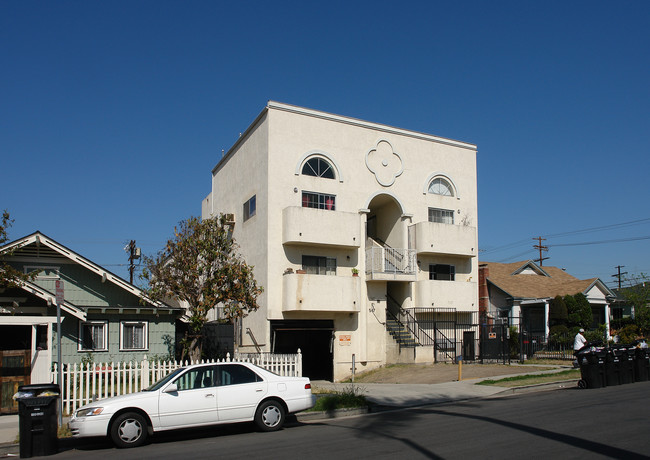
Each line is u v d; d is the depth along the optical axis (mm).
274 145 25750
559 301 33219
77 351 19328
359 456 9031
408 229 28500
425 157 29531
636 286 39812
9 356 15750
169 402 11352
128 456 10062
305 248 25906
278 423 12172
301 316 25312
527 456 8586
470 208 30516
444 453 8977
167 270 20125
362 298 26844
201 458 9523
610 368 17688
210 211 35156
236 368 12219
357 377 25547
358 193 27422
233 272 20406
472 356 28734
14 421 14352
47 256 19734
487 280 36812
